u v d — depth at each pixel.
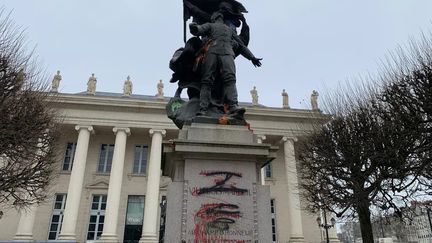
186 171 4.81
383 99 15.17
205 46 6.08
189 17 7.02
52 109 19.41
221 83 6.20
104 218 33.97
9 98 13.20
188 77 6.49
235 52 6.43
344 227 57.31
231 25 6.67
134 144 37.31
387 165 15.20
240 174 4.91
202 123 5.32
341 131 16.86
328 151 17.19
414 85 13.59
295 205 34.38
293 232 33.84
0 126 12.88
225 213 4.68
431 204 17.12
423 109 13.32
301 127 26.27
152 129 34.75
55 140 17.34
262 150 4.98
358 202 15.86
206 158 4.91
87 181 35.19
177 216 4.61
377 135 15.14
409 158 14.68
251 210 4.75
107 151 36.97
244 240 4.59
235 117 5.49
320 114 20.12
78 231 33.25
